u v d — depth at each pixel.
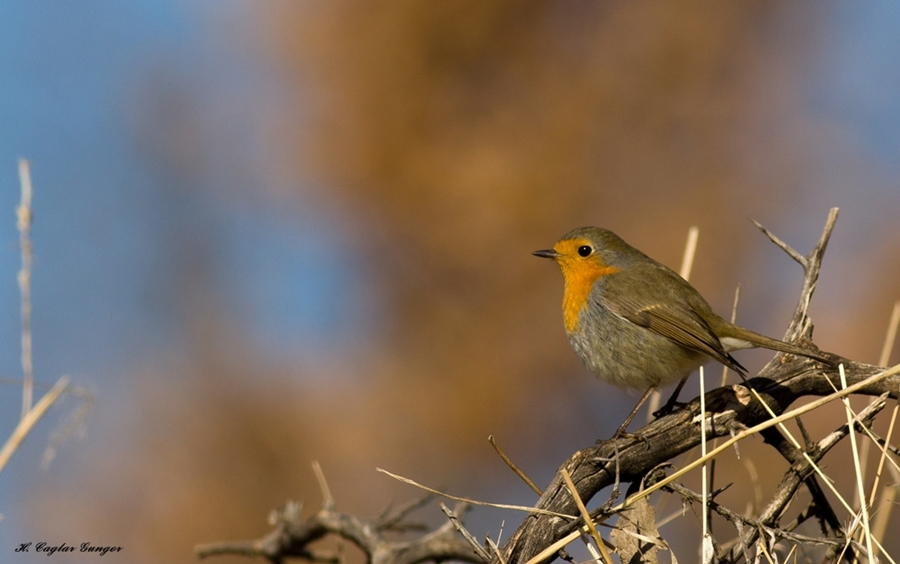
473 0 13.05
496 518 11.47
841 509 8.00
